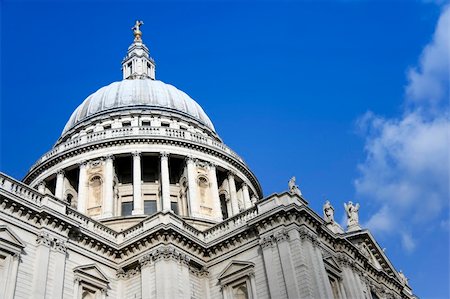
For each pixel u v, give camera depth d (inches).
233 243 1670.8
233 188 2546.8
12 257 1331.2
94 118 2770.7
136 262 1614.2
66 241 1496.1
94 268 1561.3
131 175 2461.9
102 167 2352.4
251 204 2657.5
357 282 1796.3
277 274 1501.0
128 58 3550.7
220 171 2583.7
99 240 1604.3
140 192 2266.2
